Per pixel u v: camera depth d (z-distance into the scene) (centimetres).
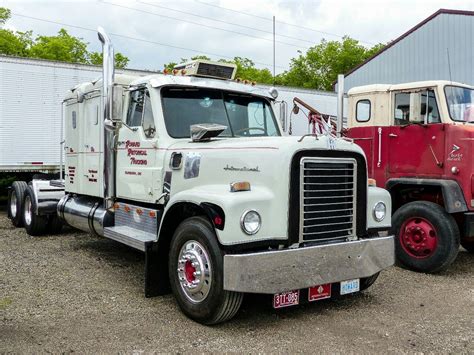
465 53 1852
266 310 472
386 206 499
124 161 579
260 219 400
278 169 407
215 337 399
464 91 702
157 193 514
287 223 405
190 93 549
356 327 429
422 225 642
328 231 437
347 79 2355
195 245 423
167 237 480
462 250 826
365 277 469
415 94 666
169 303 484
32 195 848
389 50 2144
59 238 838
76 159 731
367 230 475
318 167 427
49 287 534
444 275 636
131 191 562
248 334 407
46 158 1252
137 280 568
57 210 782
